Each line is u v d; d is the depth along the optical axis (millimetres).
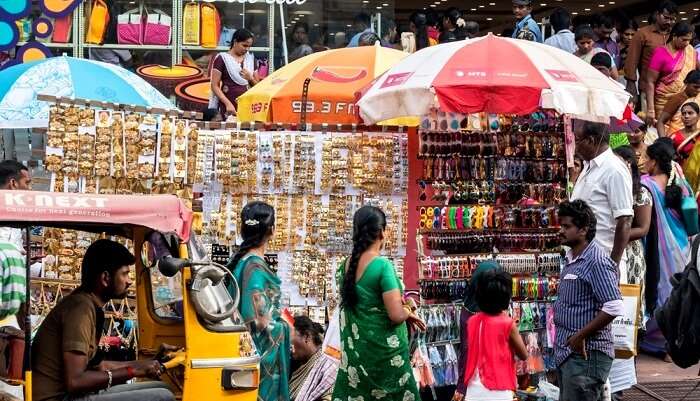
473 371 7402
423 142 9336
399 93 8648
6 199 5695
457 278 9359
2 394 5789
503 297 7379
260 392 7207
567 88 8523
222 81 12484
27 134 10070
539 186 9664
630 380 8516
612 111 8656
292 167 9234
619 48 15719
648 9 19734
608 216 8555
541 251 9656
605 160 8570
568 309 7441
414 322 7223
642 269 9859
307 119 10281
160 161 8422
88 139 8258
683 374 10516
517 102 8469
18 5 12836
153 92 9875
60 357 6090
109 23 13117
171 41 13203
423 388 9172
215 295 6500
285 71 10703
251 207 7402
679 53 13555
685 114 12305
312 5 13445
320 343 8289
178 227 6055
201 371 6340
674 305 8570
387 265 7027
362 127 9320
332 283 9266
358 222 7133
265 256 9242
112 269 6273
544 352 9633
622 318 8188
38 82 9320
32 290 8180
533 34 13555
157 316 7035
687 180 12125
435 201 9406
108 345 7527
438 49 8969
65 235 8195
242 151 9195
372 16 13586
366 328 7020
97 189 8328
